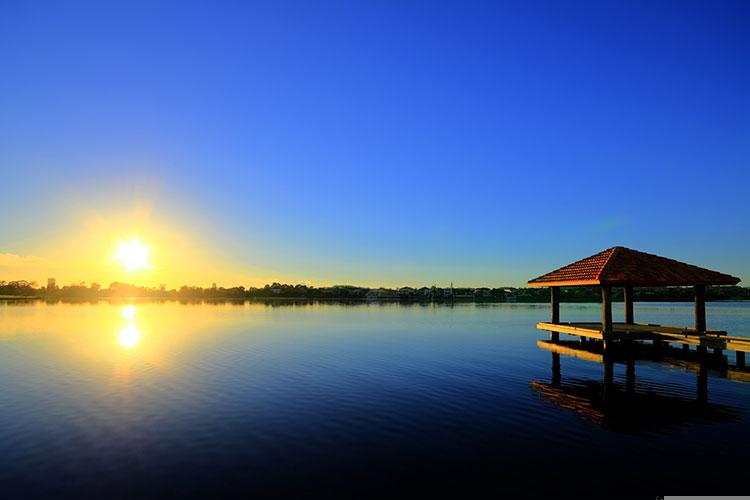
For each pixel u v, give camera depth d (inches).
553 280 1181.7
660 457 463.8
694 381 832.9
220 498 377.4
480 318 2856.8
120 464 448.1
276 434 538.0
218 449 488.7
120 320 2618.1
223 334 1771.7
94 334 1752.0
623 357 1034.7
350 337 1660.9
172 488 395.5
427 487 398.3
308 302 7298.2
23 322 2412.6
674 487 398.9
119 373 921.5
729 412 625.6
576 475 422.6
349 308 4739.2
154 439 520.1
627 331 994.1
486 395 730.2
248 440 517.0
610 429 553.6
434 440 516.4
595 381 837.2
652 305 5979.3
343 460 458.0
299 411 636.1
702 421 584.1
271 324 2320.4
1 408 651.5
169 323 2379.4
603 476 420.2
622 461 454.0
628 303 1208.2
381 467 440.8
